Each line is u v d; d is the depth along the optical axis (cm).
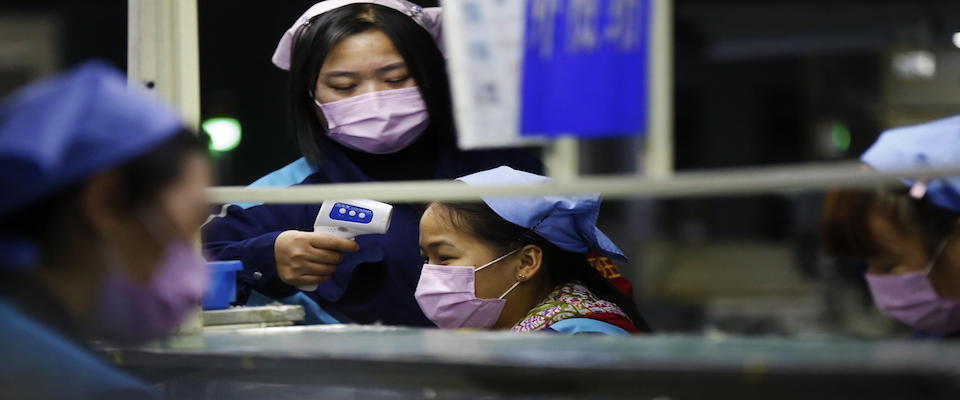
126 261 211
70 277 210
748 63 3048
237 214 414
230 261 360
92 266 208
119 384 215
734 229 2838
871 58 1847
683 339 241
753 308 1645
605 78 229
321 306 397
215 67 922
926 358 199
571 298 352
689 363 198
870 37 1195
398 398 254
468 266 354
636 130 230
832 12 1200
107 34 1500
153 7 317
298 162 422
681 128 3109
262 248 386
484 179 354
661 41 231
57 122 198
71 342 212
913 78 927
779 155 3069
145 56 318
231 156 876
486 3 238
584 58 230
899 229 332
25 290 207
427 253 365
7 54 1538
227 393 284
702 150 3112
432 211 361
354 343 252
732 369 194
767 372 192
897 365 189
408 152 418
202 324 305
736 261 2334
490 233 355
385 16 395
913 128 343
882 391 189
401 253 396
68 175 199
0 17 1503
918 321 341
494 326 363
